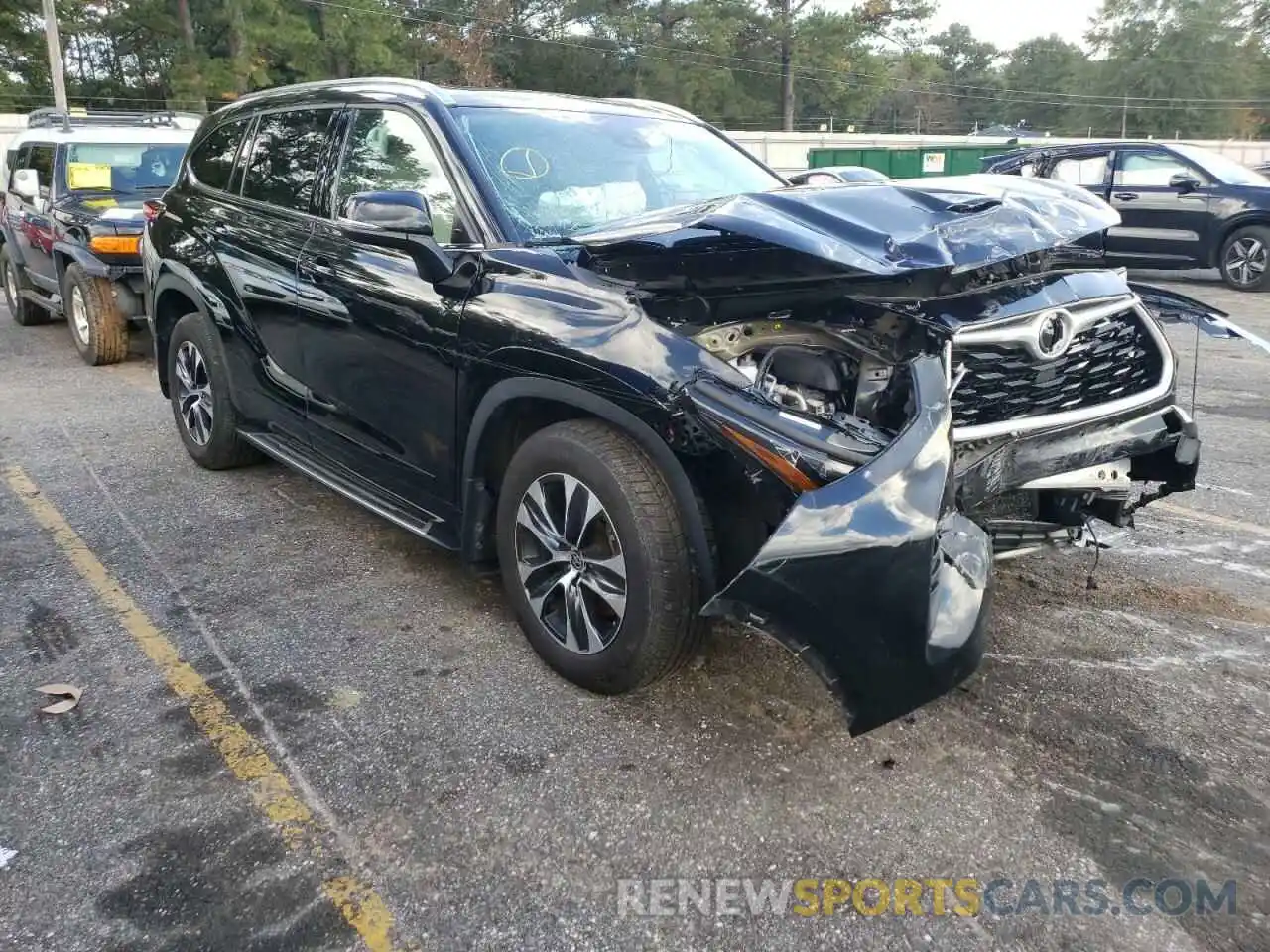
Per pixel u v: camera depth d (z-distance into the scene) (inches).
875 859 98.0
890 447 98.6
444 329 133.6
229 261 187.5
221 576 163.0
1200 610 149.9
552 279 124.0
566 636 126.6
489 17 2010.3
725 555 110.7
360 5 1707.7
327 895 93.1
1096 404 124.3
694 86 2127.2
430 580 161.6
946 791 107.8
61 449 235.0
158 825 102.3
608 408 113.5
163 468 220.4
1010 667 133.3
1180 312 144.6
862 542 95.2
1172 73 2999.5
